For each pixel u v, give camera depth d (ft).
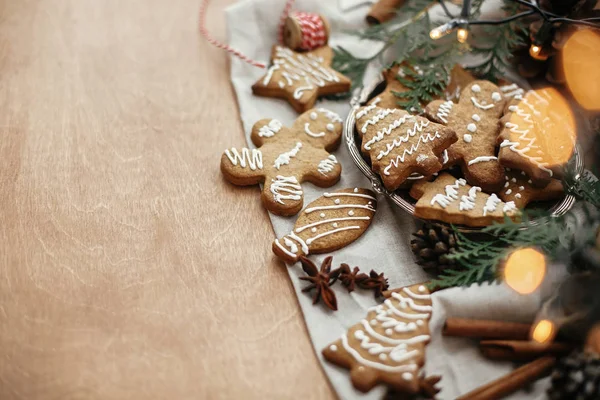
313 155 2.06
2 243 1.91
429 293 1.82
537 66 2.20
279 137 2.09
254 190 2.04
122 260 1.90
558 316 1.74
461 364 1.76
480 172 1.93
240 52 2.32
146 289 1.85
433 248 1.87
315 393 1.73
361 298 1.86
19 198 1.99
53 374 1.73
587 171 1.97
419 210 1.88
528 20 2.19
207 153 2.11
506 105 2.05
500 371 1.76
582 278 1.73
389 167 1.92
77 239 1.93
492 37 2.24
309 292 1.85
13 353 1.75
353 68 2.25
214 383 1.74
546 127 1.97
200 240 1.94
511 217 1.85
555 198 1.94
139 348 1.77
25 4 2.44
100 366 1.75
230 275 1.89
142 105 2.20
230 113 2.21
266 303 1.85
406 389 1.71
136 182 2.04
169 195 2.02
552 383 1.67
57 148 2.09
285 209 1.96
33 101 2.19
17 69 2.26
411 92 2.10
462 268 1.85
